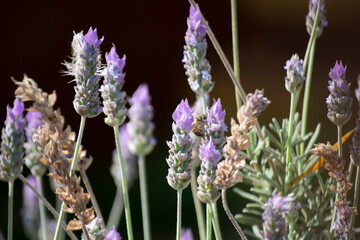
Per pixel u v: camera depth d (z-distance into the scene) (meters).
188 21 0.65
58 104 2.82
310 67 0.71
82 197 0.55
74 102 0.58
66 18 2.99
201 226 0.70
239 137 0.55
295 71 0.64
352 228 0.60
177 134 0.58
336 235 0.58
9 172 0.57
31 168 0.68
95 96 0.58
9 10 2.91
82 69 0.58
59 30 2.96
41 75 2.91
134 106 0.81
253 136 0.71
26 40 2.93
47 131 0.56
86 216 0.55
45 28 2.95
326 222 0.66
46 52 2.93
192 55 0.65
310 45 0.68
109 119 0.61
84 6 3.02
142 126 0.81
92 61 0.58
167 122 2.95
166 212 1.86
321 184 0.67
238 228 0.56
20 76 2.90
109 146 2.69
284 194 0.67
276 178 0.67
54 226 0.79
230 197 1.72
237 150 0.55
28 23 2.94
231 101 3.06
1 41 2.91
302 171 0.69
